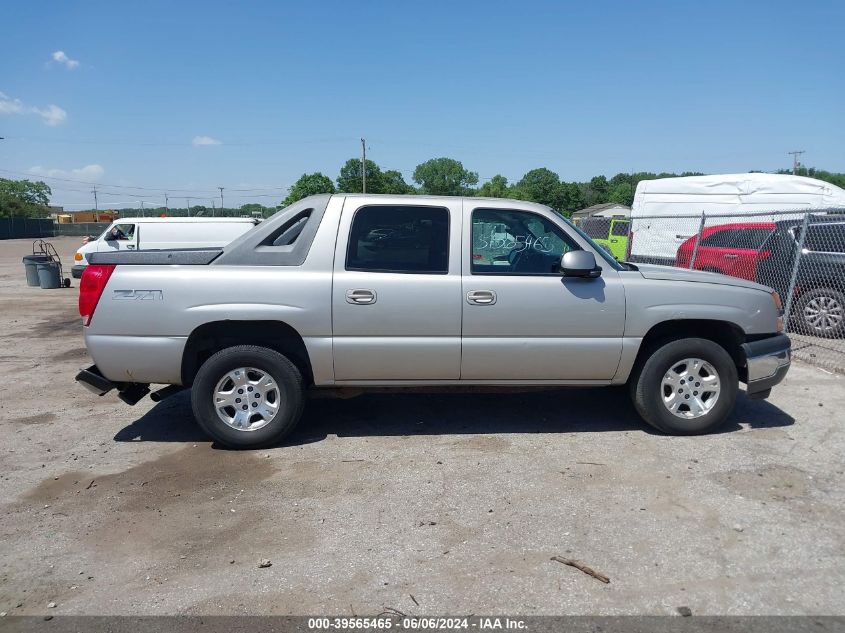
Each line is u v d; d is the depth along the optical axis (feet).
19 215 276.82
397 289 15.71
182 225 53.26
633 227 57.62
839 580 10.50
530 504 13.17
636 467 14.99
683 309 16.31
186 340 15.56
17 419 18.99
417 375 16.20
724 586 10.34
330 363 15.90
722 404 16.80
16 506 13.32
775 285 33.24
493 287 15.90
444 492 13.76
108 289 15.55
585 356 16.28
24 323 37.14
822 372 24.41
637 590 10.23
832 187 51.16
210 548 11.60
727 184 53.62
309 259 15.84
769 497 13.47
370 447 16.38
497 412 19.11
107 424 18.48
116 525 12.49
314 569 10.89
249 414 16.14
